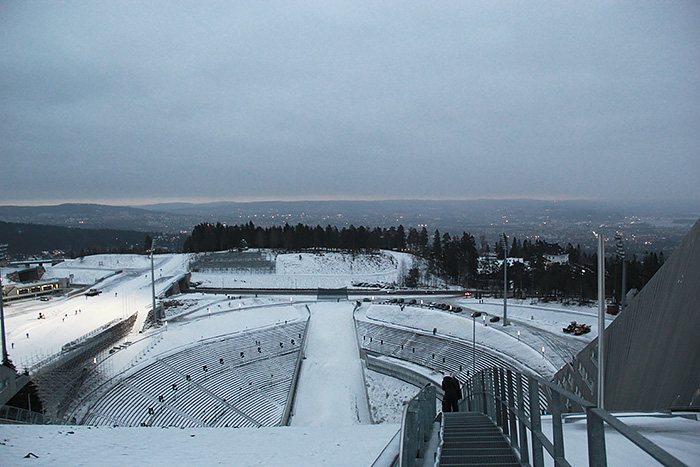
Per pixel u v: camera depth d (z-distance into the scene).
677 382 15.88
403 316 71.00
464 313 69.94
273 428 19.98
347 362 59.38
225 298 83.19
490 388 15.90
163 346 56.31
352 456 12.77
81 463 12.20
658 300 18.41
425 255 130.75
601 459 4.40
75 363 46.41
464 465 8.29
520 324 61.34
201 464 11.94
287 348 62.38
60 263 121.81
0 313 40.72
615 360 22.20
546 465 8.51
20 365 43.94
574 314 65.44
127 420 40.22
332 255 122.81
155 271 107.44
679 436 10.12
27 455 13.20
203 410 45.78
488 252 143.62
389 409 48.03
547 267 87.06
